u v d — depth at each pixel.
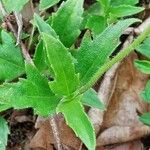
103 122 0.30
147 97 0.26
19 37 0.27
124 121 0.30
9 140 0.30
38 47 0.26
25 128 0.30
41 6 0.28
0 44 0.27
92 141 0.20
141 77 0.32
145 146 0.30
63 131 0.29
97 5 0.32
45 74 0.27
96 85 0.30
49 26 0.25
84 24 0.30
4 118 0.29
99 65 0.22
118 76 0.31
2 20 0.29
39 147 0.30
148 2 0.34
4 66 0.27
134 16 0.33
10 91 0.20
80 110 0.20
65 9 0.26
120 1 0.31
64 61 0.20
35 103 0.21
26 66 0.21
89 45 0.22
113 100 0.30
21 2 0.28
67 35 0.26
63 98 0.21
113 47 0.22
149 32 0.18
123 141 0.30
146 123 0.27
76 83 0.20
